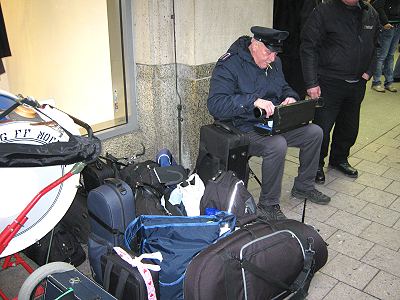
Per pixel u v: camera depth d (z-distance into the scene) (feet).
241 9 10.84
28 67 13.21
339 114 11.14
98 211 7.21
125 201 7.13
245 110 8.51
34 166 4.83
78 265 7.66
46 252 7.16
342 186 10.93
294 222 6.89
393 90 19.92
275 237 6.26
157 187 8.02
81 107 11.91
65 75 11.98
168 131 10.96
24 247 5.75
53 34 11.80
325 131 10.61
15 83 13.91
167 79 10.48
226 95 8.71
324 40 10.00
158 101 10.55
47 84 12.76
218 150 8.41
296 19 12.23
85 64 11.23
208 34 10.23
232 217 6.84
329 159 11.98
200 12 9.86
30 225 5.83
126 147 10.61
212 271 5.56
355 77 10.20
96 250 6.57
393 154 12.92
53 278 5.66
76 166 5.49
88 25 10.70
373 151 13.15
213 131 8.51
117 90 10.69
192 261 5.74
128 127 10.74
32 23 12.30
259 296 5.84
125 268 5.70
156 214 7.45
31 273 6.23
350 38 9.77
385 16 17.57
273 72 9.45
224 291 5.63
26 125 5.16
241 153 8.45
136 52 10.35
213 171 8.54
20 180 5.56
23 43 12.96
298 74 12.92
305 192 10.04
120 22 10.04
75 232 8.20
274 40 8.55
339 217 9.46
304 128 9.37
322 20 9.72
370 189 10.77
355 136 11.22
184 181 8.09
